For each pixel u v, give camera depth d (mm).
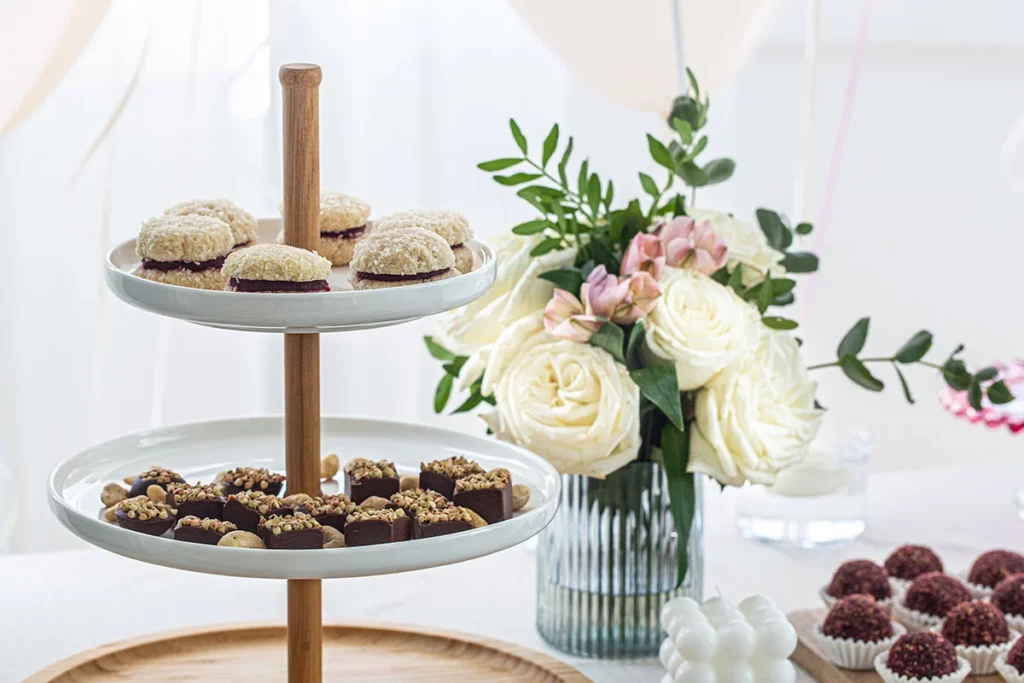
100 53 1937
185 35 1943
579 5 1761
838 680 1467
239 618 1555
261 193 1984
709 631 1388
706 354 1420
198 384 2090
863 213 2928
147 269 1312
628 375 1431
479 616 1568
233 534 1271
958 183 2924
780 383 1473
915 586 1533
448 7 2023
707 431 1444
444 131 2064
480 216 2104
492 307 1465
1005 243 2971
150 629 1528
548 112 2100
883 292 2975
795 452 1457
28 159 1955
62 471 1345
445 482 1350
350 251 1396
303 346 1342
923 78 2842
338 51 1984
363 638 1512
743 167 2504
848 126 2771
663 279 1447
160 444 1424
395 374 2172
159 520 1293
